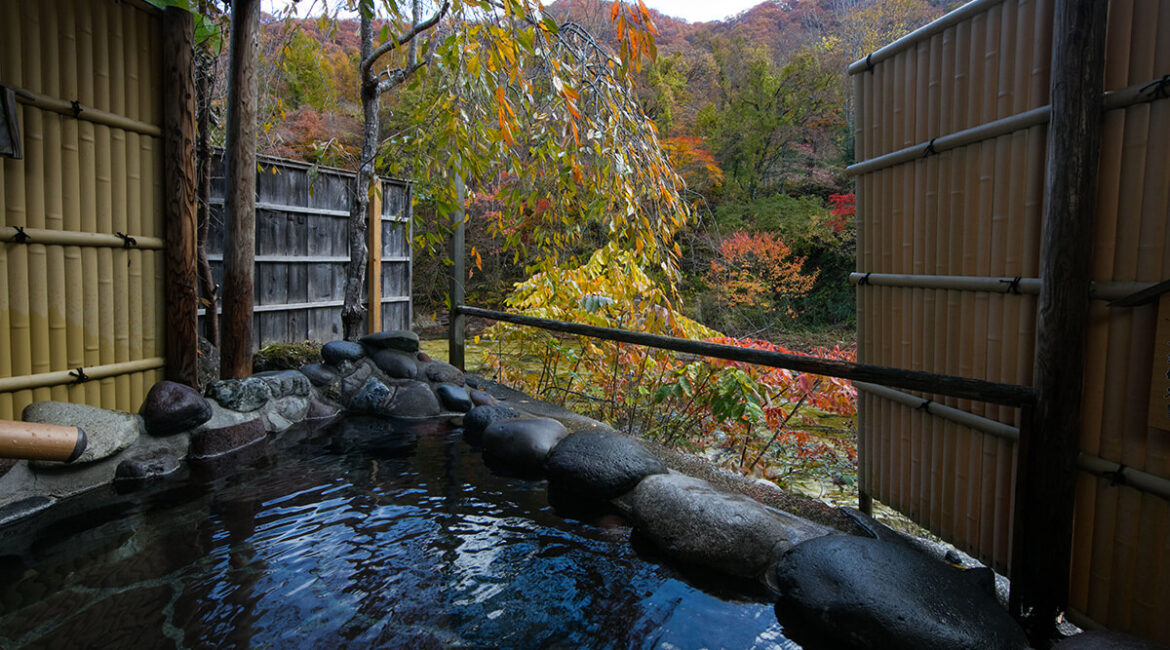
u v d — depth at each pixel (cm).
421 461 291
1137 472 126
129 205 276
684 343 246
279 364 444
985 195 160
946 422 179
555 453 271
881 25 1591
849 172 217
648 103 1312
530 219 409
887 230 201
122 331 278
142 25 276
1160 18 119
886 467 207
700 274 1146
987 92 158
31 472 232
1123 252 128
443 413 385
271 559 190
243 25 320
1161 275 120
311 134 824
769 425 371
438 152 355
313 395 373
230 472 270
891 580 151
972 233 165
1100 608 137
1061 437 136
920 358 187
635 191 321
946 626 137
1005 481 159
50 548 195
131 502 234
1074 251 130
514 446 291
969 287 164
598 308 393
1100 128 129
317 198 535
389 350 415
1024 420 141
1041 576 141
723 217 1262
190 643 146
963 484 174
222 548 197
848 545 167
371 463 287
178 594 168
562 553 201
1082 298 132
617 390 426
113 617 156
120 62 267
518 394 406
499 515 230
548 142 312
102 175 264
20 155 228
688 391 372
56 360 254
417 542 206
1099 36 125
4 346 237
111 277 272
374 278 530
